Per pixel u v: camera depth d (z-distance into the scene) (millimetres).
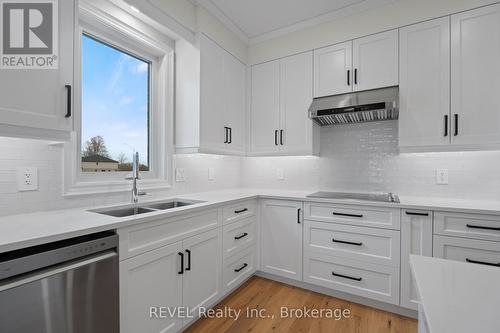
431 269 717
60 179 1538
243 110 2828
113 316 1215
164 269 1522
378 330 1738
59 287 1016
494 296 568
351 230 2072
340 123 2684
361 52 2275
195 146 2182
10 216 1337
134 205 1849
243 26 2592
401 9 2119
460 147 1931
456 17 1930
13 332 892
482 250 1667
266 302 2098
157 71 2238
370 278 2008
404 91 2104
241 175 3275
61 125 1291
